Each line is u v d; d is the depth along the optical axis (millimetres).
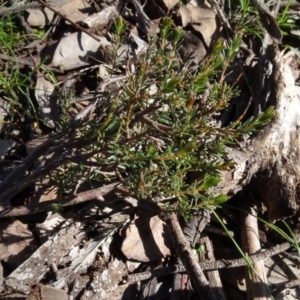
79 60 323
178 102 196
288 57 355
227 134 204
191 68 281
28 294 242
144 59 212
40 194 267
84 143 215
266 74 316
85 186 268
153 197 230
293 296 278
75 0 343
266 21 336
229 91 206
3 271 248
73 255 255
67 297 234
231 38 343
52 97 305
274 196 277
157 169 210
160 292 264
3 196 236
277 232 293
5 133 294
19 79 312
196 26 346
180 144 198
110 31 340
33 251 254
